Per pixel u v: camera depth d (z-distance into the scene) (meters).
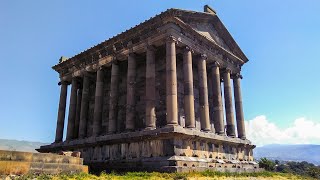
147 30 33.41
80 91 45.81
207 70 39.97
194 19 34.94
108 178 21.06
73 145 36.78
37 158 20.08
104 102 41.59
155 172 24.48
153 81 31.53
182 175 22.48
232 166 32.84
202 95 33.16
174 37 31.03
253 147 39.19
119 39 36.12
